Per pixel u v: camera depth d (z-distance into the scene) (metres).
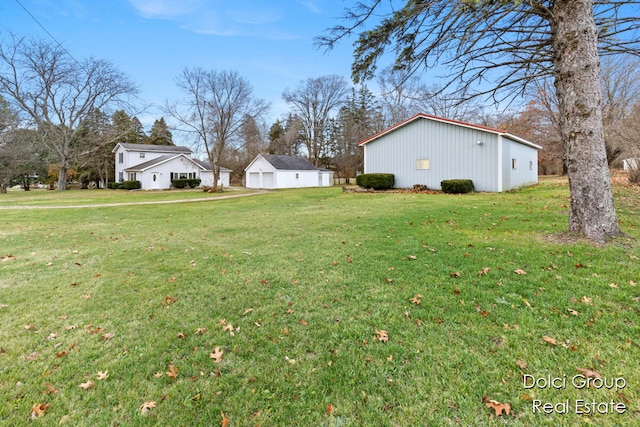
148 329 2.70
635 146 13.33
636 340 2.28
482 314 2.74
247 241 5.88
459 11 4.56
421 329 2.56
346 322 2.72
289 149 43.97
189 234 6.80
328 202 12.19
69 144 30.20
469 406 1.77
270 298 3.28
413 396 1.86
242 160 43.38
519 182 15.60
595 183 4.61
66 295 3.46
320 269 4.09
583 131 4.64
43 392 1.95
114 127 31.53
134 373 2.12
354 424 1.68
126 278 3.98
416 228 6.24
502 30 5.14
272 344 2.43
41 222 9.06
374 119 34.41
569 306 2.80
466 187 13.04
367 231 6.20
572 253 4.14
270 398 1.88
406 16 5.05
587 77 4.53
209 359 2.26
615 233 4.62
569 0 4.52
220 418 1.74
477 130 13.55
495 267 3.82
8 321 2.87
